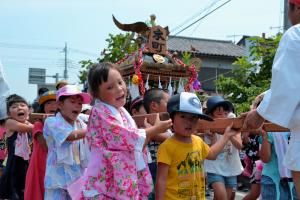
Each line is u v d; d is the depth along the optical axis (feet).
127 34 38.45
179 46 85.61
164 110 15.03
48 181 14.94
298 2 11.19
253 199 21.20
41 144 16.47
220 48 87.20
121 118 11.66
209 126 12.98
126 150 11.37
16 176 19.54
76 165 14.98
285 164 11.20
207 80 80.38
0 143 25.75
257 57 35.42
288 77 10.36
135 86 25.05
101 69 11.57
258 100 14.52
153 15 28.30
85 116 16.51
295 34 10.57
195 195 12.78
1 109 16.98
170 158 12.61
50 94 18.03
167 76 27.53
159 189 12.48
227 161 18.56
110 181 11.40
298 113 10.54
